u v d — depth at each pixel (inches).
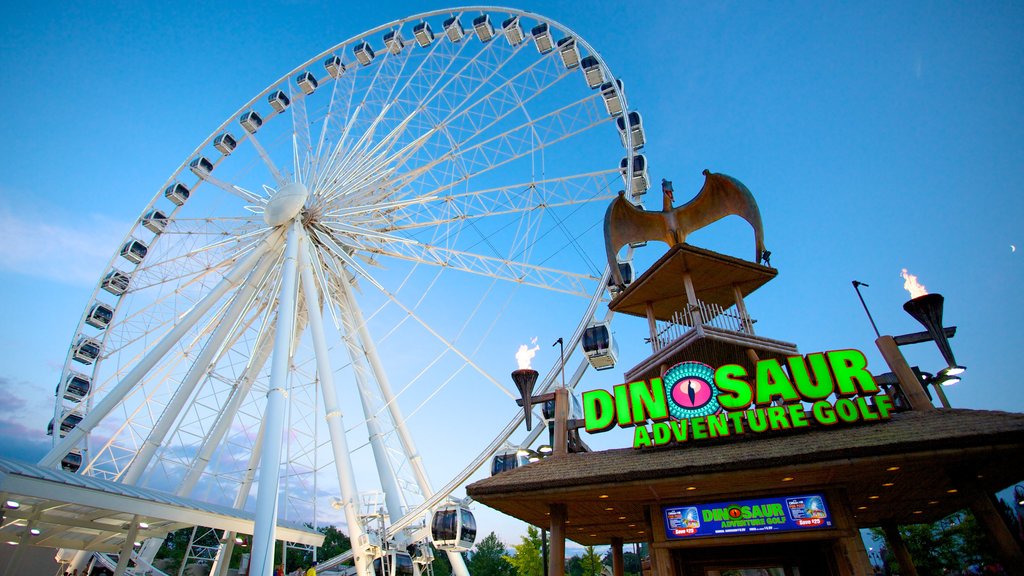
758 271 693.9
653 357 694.5
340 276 1304.1
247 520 990.4
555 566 544.7
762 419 535.8
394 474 1111.0
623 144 1350.9
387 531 1053.8
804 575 579.8
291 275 1128.2
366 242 1357.0
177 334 1131.9
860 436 478.0
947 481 537.6
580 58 1443.2
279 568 1110.4
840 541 511.5
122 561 880.3
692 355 664.4
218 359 1251.2
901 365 541.3
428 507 1058.7
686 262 676.7
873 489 565.3
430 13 1561.3
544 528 721.0
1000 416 455.5
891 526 743.7
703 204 738.2
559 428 652.7
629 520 690.8
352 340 1250.0
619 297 756.6
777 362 556.4
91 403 1386.6
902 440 442.3
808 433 522.9
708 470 483.5
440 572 2928.2
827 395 527.2
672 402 583.8
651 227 759.1
